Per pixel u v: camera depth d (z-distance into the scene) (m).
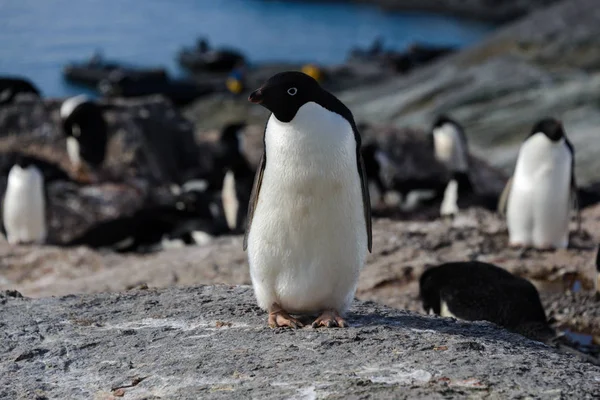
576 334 10.06
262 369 5.90
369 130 25.92
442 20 68.94
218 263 13.03
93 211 20.30
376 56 53.50
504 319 9.25
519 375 5.68
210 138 26.70
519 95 32.44
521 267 12.42
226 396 5.51
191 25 64.81
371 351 6.15
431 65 39.75
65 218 20.05
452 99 33.03
